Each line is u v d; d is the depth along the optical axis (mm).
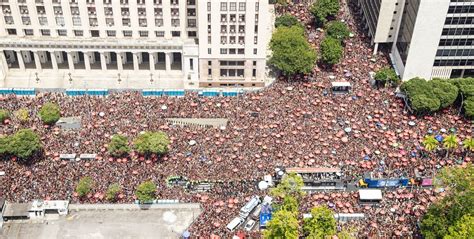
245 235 194625
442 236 185625
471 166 193625
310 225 187250
